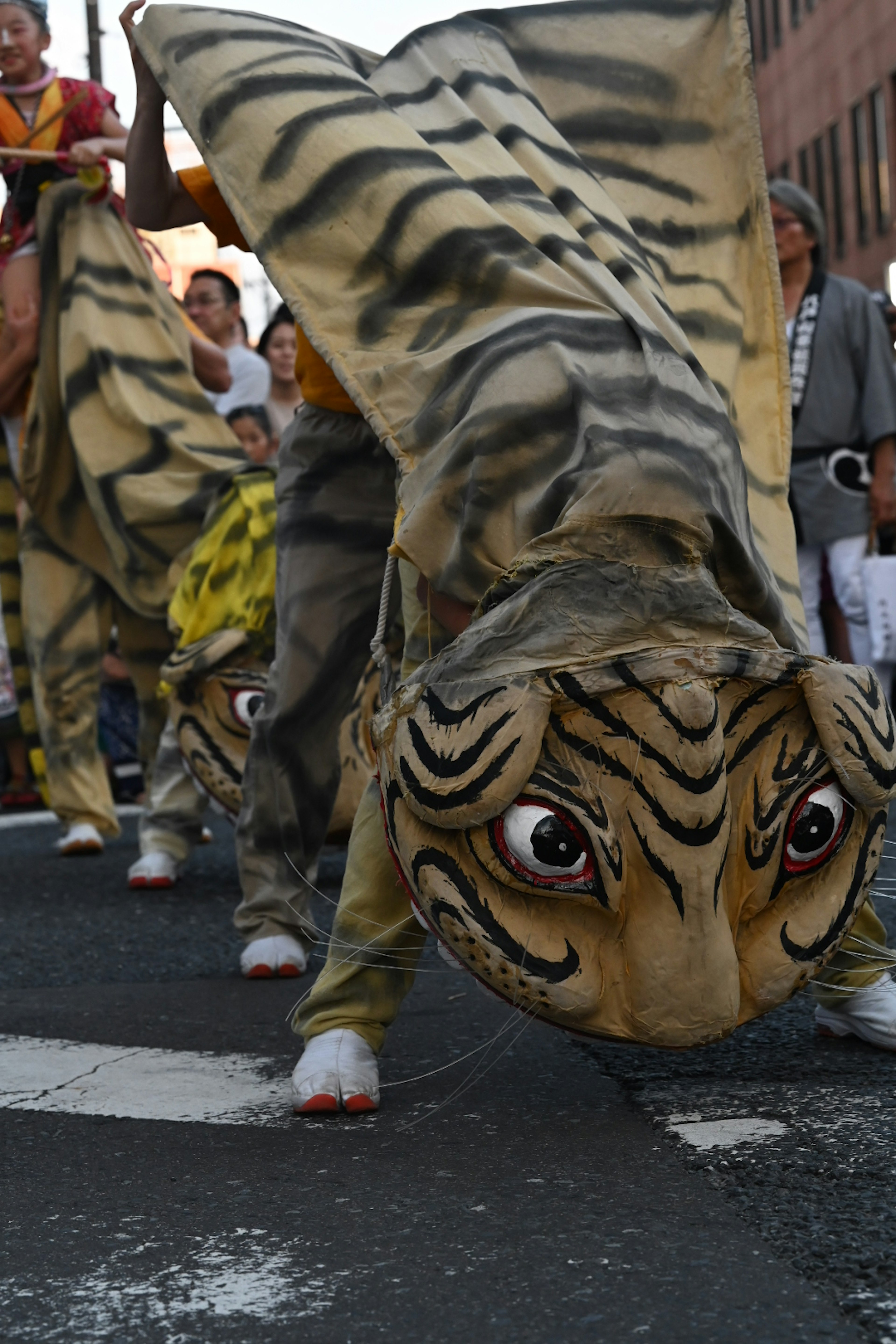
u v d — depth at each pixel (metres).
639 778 3.15
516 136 3.96
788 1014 4.68
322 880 7.54
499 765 3.10
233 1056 4.54
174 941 6.41
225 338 11.89
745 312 4.30
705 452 3.33
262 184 3.85
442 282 3.64
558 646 3.14
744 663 3.19
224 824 10.47
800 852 3.28
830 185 41.53
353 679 5.02
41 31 8.52
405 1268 2.88
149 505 7.86
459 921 3.22
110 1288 2.88
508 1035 4.63
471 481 3.34
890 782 3.30
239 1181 3.43
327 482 4.73
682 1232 2.97
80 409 8.10
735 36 4.39
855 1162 3.31
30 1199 3.39
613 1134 3.61
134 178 4.63
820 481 9.34
